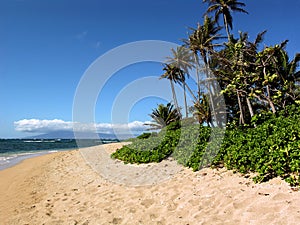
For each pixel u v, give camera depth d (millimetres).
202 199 6508
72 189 10164
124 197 8086
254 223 4742
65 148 52500
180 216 5930
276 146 7645
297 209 4723
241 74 21375
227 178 7562
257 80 21141
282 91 20219
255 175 7051
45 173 15227
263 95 20641
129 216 6508
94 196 8711
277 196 5414
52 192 10047
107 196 8469
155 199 7387
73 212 7348
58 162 20234
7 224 6906
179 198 7039
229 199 6020
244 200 5730
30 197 9539
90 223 6414
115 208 7223
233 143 10695
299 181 5637
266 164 6805
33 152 37312
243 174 7449
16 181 12969
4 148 51219
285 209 4844
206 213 5695
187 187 7730
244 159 7770
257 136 10125
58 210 7684
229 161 8484
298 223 4320
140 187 8875
